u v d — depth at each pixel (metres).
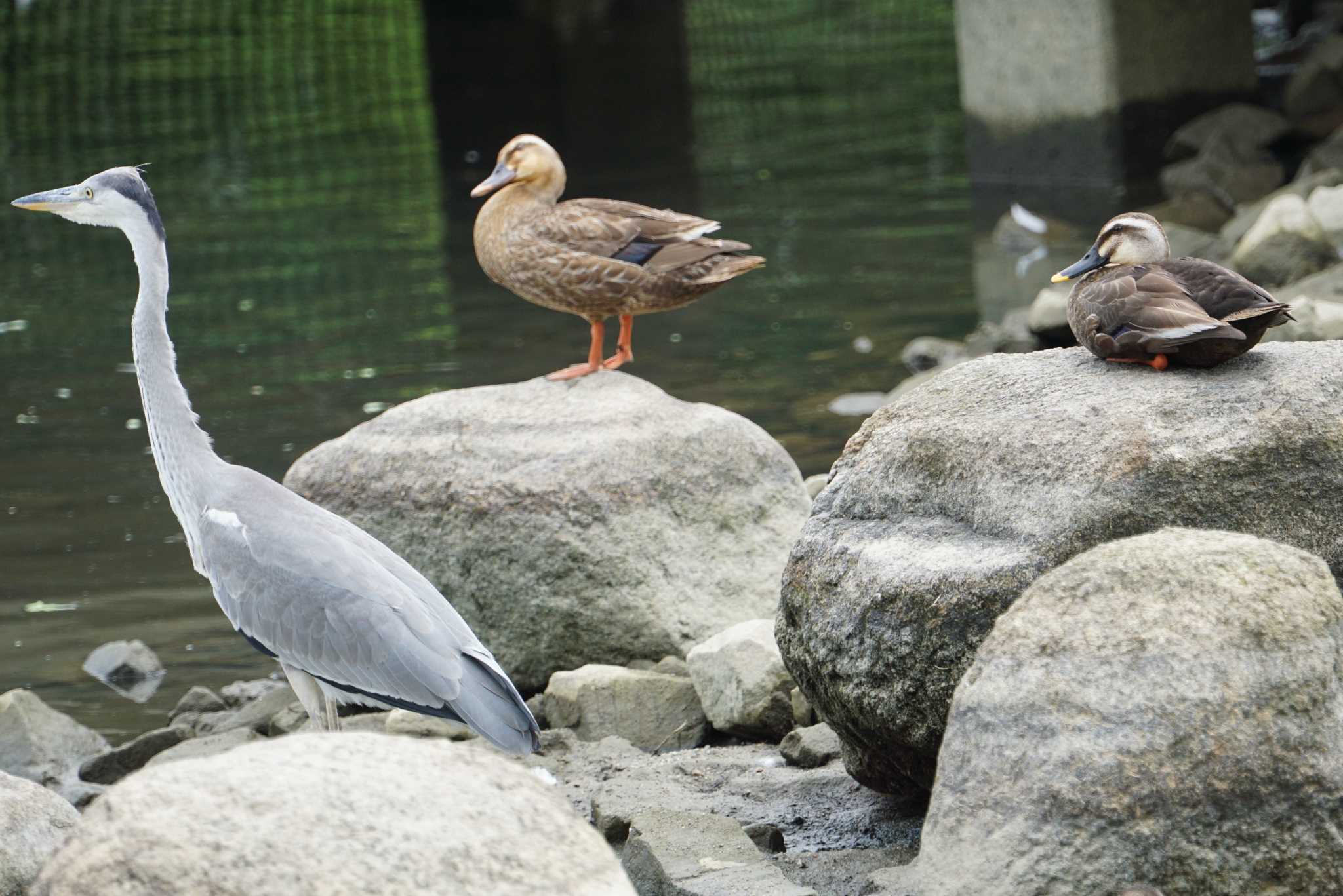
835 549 8.01
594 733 10.51
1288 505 7.24
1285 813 6.17
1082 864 6.15
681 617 11.37
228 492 9.05
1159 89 29.34
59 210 9.33
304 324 22.83
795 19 53.22
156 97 42.56
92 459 17.59
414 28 51.44
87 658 12.91
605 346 21.09
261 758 5.38
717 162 33.41
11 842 7.11
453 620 8.59
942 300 22.34
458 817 5.28
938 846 6.51
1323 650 6.31
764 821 8.51
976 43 31.11
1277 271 19.45
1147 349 7.65
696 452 11.73
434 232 28.22
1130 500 7.20
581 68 45.44
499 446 11.70
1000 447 7.64
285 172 33.97
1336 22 37.09
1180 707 6.21
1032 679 6.44
